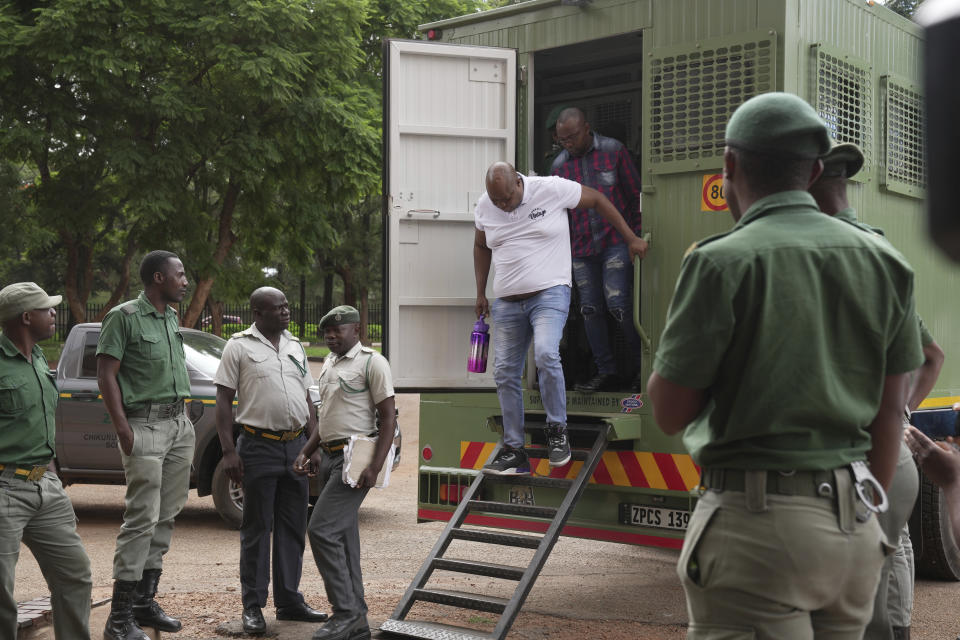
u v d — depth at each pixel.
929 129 0.71
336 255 34.75
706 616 2.22
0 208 19.86
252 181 17.92
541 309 5.32
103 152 16.72
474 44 6.42
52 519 4.06
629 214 6.00
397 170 5.97
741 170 2.30
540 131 6.65
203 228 19.11
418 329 6.06
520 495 5.97
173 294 5.00
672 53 5.38
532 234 5.34
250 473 5.15
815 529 2.09
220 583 6.30
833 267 2.16
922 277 6.23
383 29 23.55
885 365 2.22
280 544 5.30
